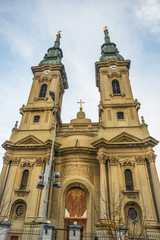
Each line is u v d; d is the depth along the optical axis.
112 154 26.81
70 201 26.56
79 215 25.45
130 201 23.11
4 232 15.84
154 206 22.45
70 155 28.97
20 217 23.80
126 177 25.20
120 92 34.53
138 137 27.97
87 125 34.34
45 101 34.66
